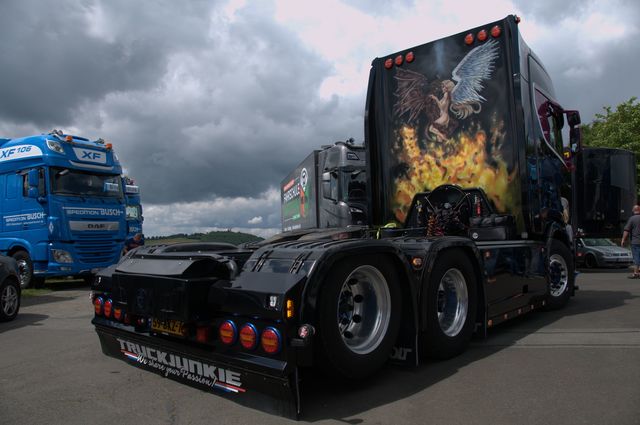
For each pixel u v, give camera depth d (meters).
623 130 24.75
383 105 7.26
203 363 3.87
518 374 4.25
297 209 18.69
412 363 4.23
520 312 5.93
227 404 3.71
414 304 4.23
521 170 6.13
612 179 13.86
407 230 6.23
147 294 4.01
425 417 3.38
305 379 4.02
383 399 3.74
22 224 12.90
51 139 12.64
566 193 7.71
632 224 12.55
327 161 14.00
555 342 5.30
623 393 3.70
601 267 16.89
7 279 8.01
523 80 6.25
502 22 6.25
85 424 3.46
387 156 7.21
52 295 11.79
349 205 13.22
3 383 4.45
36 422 3.52
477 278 5.08
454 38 6.63
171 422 3.43
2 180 13.33
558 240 7.28
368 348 3.88
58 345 6.04
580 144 7.76
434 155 6.77
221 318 3.67
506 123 6.23
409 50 7.00
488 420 3.29
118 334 4.71
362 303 4.08
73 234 12.79
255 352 3.44
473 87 6.46
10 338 6.64
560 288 7.19
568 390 3.80
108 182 13.87
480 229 6.18
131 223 21.89
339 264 3.64
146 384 4.25
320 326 3.49
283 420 3.38
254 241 6.09
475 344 5.33
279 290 3.35
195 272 3.78
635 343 5.13
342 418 3.39
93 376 4.54
